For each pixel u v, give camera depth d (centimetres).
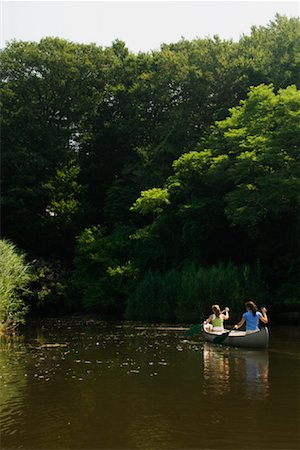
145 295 2977
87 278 3569
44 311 3731
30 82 4319
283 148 2639
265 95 2886
